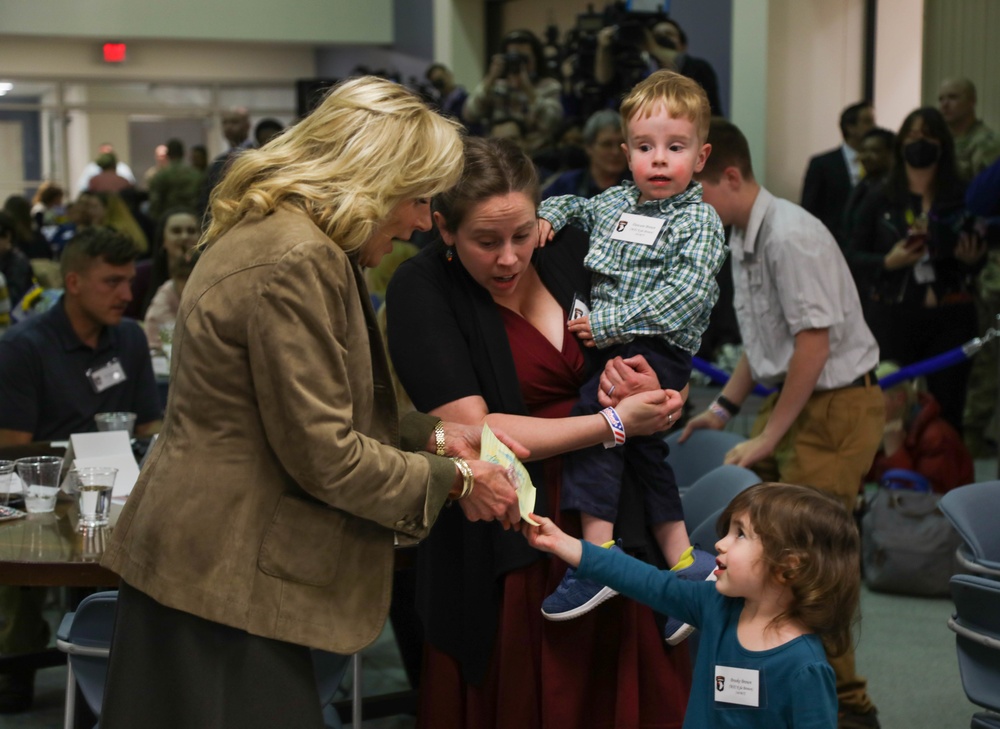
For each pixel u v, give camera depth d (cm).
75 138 1523
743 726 185
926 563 419
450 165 179
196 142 1560
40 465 253
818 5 710
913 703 330
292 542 172
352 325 175
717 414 334
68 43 1464
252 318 165
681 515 228
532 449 205
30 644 341
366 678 360
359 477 170
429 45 1201
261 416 169
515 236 201
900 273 512
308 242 167
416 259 220
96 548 226
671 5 800
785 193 730
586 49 685
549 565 216
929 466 480
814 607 182
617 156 468
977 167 572
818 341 293
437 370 210
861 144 569
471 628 216
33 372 337
